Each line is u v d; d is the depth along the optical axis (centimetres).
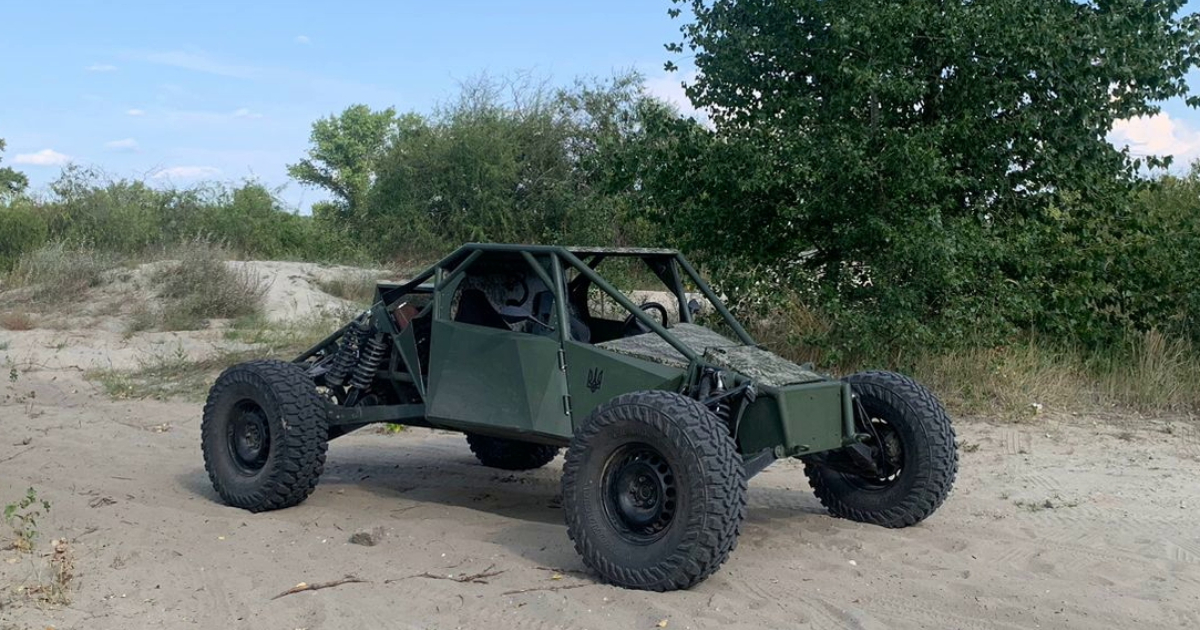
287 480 711
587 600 540
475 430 693
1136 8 1124
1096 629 506
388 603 537
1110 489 791
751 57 1209
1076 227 1183
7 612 523
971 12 1092
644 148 1222
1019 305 1105
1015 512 730
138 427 1057
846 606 529
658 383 611
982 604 533
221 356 1412
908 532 669
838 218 1148
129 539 650
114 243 2345
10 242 2239
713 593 547
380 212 2547
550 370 645
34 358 1439
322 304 1836
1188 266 1171
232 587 561
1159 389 1070
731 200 1177
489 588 559
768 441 601
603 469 570
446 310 703
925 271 1077
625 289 1142
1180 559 626
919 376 1093
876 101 1124
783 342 1166
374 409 727
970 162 1141
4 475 835
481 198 2442
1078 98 1105
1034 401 1052
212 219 2555
